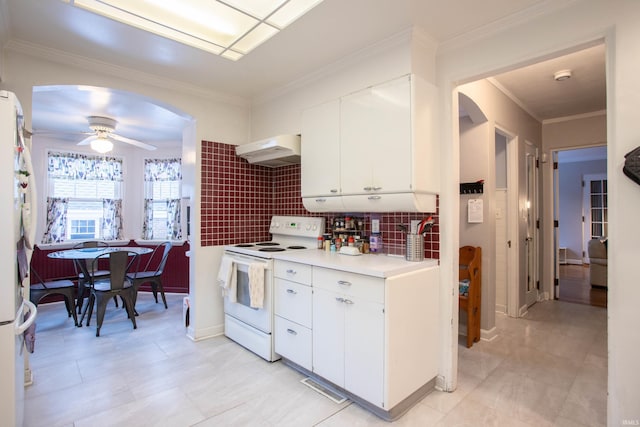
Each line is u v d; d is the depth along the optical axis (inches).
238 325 114.8
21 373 60.9
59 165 183.5
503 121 133.9
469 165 127.9
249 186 134.3
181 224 203.3
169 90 113.7
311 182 103.4
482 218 122.8
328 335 82.4
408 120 78.4
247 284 109.6
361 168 88.5
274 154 116.3
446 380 85.3
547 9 69.4
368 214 105.4
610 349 60.7
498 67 77.3
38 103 132.9
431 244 88.4
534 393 84.3
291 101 115.7
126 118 154.0
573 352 109.6
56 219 181.6
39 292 136.4
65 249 181.2
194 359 103.6
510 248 146.4
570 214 305.3
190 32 82.8
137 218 206.5
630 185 58.6
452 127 85.6
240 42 87.8
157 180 206.7
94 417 73.7
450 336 85.0
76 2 70.1
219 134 125.8
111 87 102.0
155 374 93.8
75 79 96.2
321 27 79.3
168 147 207.0
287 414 75.2
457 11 72.6
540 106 153.4
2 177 52.4
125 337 123.2
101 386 87.1
